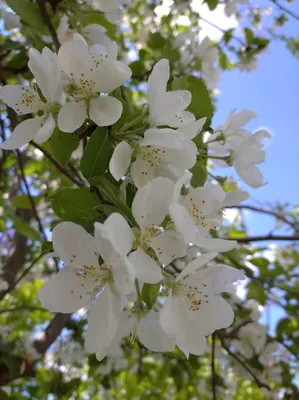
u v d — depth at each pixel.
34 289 0.58
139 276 0.12
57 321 0.35
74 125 0.15
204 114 0.20
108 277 0.13
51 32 0.23
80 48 0.15
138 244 0.13
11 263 0.47
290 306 0.40
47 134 0.15
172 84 0.20
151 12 0.47
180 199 0.15
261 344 0.36
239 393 0.55
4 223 0.48
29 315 0.55
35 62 0.16
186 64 0.31
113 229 0.12
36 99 0.17
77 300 0.13
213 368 0.27
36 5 0.24
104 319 0.13
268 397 0.42
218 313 0.14
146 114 0.16
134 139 0.15
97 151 0.15
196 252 0.22
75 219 0.15
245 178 0.20
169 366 0.45
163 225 0.13
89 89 0.15
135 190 0.15
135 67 0.32
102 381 0.46
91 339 0.12
